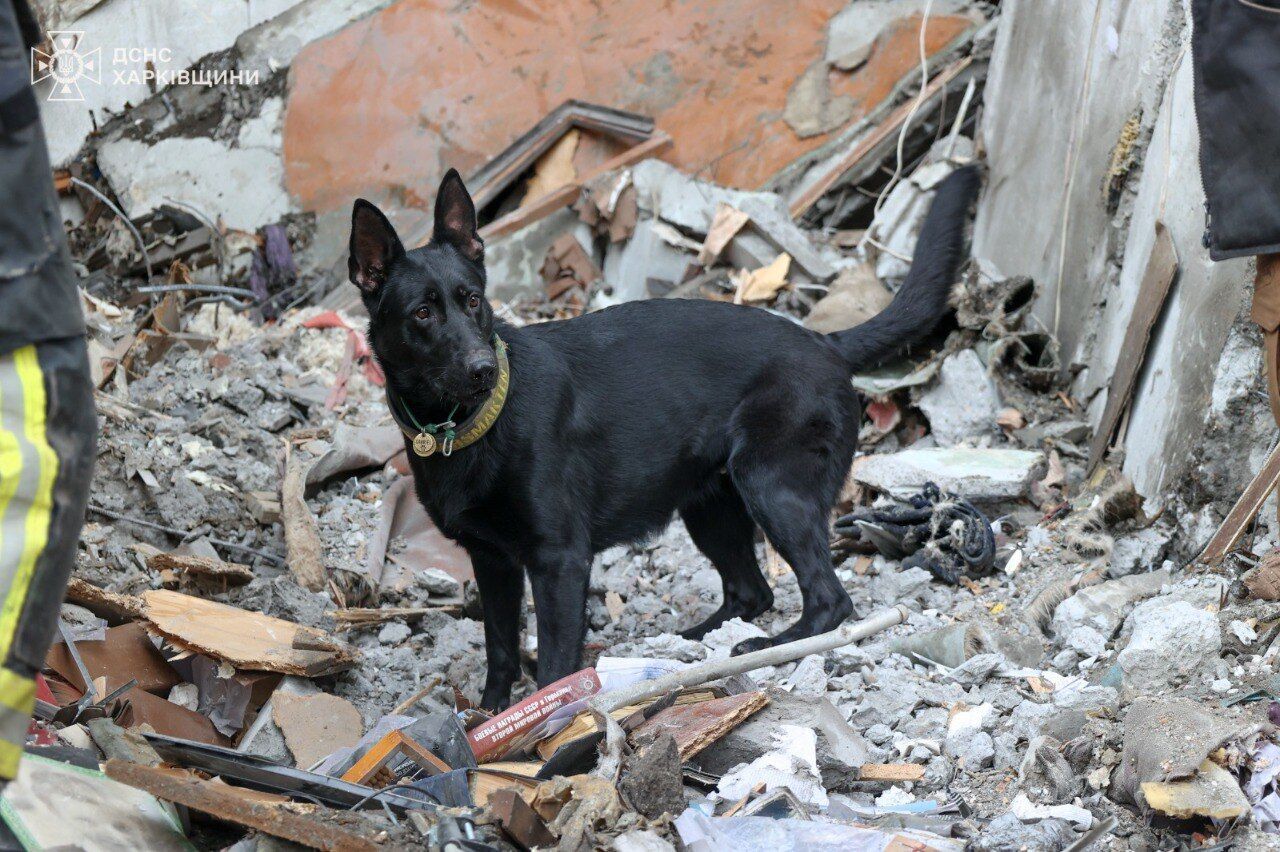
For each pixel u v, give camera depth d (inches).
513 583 166.4
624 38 333.1
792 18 327.0
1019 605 179.5
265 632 154.2
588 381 167.2
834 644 142.9
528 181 341.1
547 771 120.3
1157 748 117.9
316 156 339.6
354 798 112.3
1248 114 129.3
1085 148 242.4
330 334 269.9
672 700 137.5
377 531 207.5
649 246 325.7
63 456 78.7
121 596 154.5
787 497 172.6
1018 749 133.8
